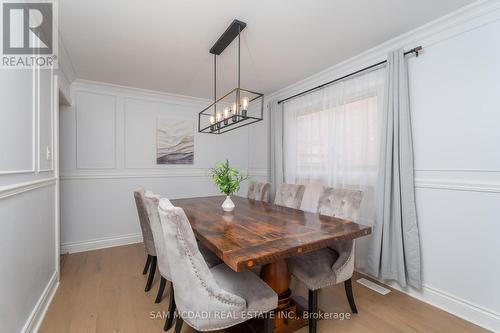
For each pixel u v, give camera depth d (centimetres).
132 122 369
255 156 451
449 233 193
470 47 182
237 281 142
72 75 304
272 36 221
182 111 410
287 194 268
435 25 200
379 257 229
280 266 171
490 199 173
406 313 190
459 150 188
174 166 404
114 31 210
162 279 203
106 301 206
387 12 188
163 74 310
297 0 173
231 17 193
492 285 172
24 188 152
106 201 349
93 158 341
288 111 363
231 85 355
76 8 178
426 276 207
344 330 170
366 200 252
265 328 138
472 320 179
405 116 214
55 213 229
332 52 254
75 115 329
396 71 219
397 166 218
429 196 205
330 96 296
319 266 170
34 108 173
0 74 127
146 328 172
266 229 164
